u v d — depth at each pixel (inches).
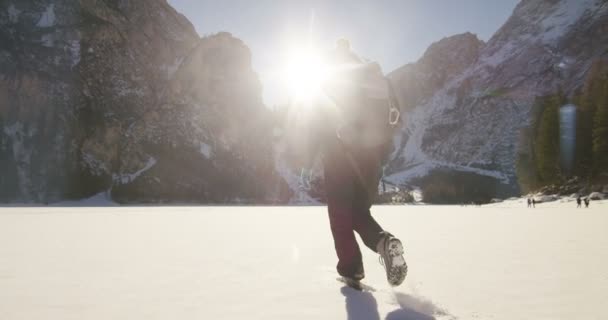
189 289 74.4
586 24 6378.0
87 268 102.5
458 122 6648.6
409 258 124.0
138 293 70.9
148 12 3705.7
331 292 70.7
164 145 3152.1
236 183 3346.5
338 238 77.0
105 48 3248.0
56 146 2849.4
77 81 3016.7
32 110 2851.9
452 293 71.0
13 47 2928.2
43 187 2797.7
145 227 319.3
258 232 263.3
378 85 78.7
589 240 191.5
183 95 3447.3
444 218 511.8
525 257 126.0
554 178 2155.5
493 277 89.5
